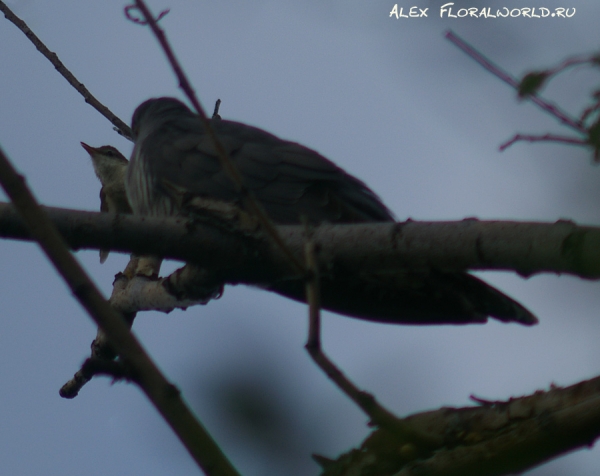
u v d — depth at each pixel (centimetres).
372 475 491
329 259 585
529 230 501
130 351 381
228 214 627
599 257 460
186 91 470
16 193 396
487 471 469
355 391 416
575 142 446
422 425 500
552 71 436
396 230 559
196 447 361
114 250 632
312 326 427
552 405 481
